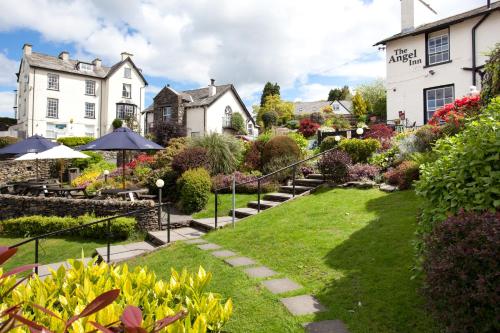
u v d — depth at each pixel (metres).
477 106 8.80
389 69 17.84
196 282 2.56
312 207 7.70
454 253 2.27
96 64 37.78
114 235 8.59
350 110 52.62
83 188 12.24
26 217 9.90
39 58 33.66
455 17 15.79
